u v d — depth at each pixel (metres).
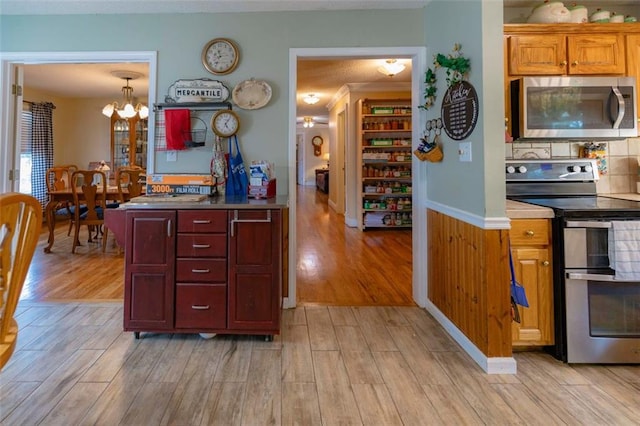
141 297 2.24
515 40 2.39
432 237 2.70
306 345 2.23
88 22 2.81
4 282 1.02
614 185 2.69
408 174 6.03
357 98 6.11
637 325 1.98
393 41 2.79
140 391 1.75
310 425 1.53
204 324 2.23
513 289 1.92
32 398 1.68
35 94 6.43
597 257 1.96
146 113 5.67
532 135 2.36
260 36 2.81
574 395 1.73
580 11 2.46
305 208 8.65
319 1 2.66
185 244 2.22
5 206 0.94
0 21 2.80
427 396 1.72
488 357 1.92
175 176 2.72
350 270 3.87
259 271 2.22
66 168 5.66
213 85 2.80
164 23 2.80
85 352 2.12
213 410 1.61
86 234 5.66
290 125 2.82
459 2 2.19
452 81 2.28
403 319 2.62
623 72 2.40
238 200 2.45
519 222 2.03
